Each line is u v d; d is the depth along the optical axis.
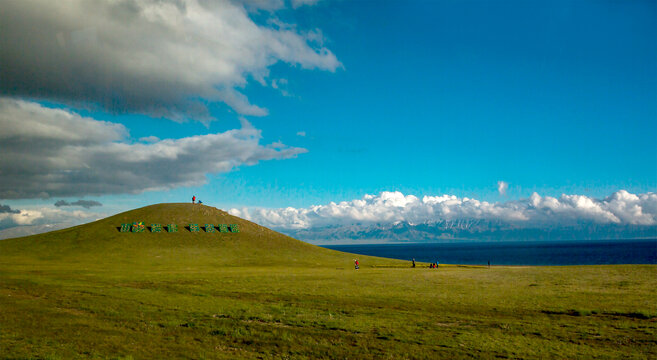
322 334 24.42
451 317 29.47
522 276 58.38
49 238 114.69
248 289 44.19
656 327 25.95
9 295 36.28
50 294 37.69
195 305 33.44
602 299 36.12
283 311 31.27
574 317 29.41
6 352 18.75
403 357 20.17
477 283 50.00
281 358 19.81
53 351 19.23
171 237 120.50
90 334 22.97
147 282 50.06
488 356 20.44
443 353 20.88
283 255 115.25
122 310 30.62
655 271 60.94
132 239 115.44
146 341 22.02
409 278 56.62
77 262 85.81
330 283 50.16
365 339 23.30
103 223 129.38
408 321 28.02
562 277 55.44
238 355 20.05
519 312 31.25
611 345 22.28
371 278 56.53
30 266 69.69
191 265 90.69
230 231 133.38
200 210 145.62
